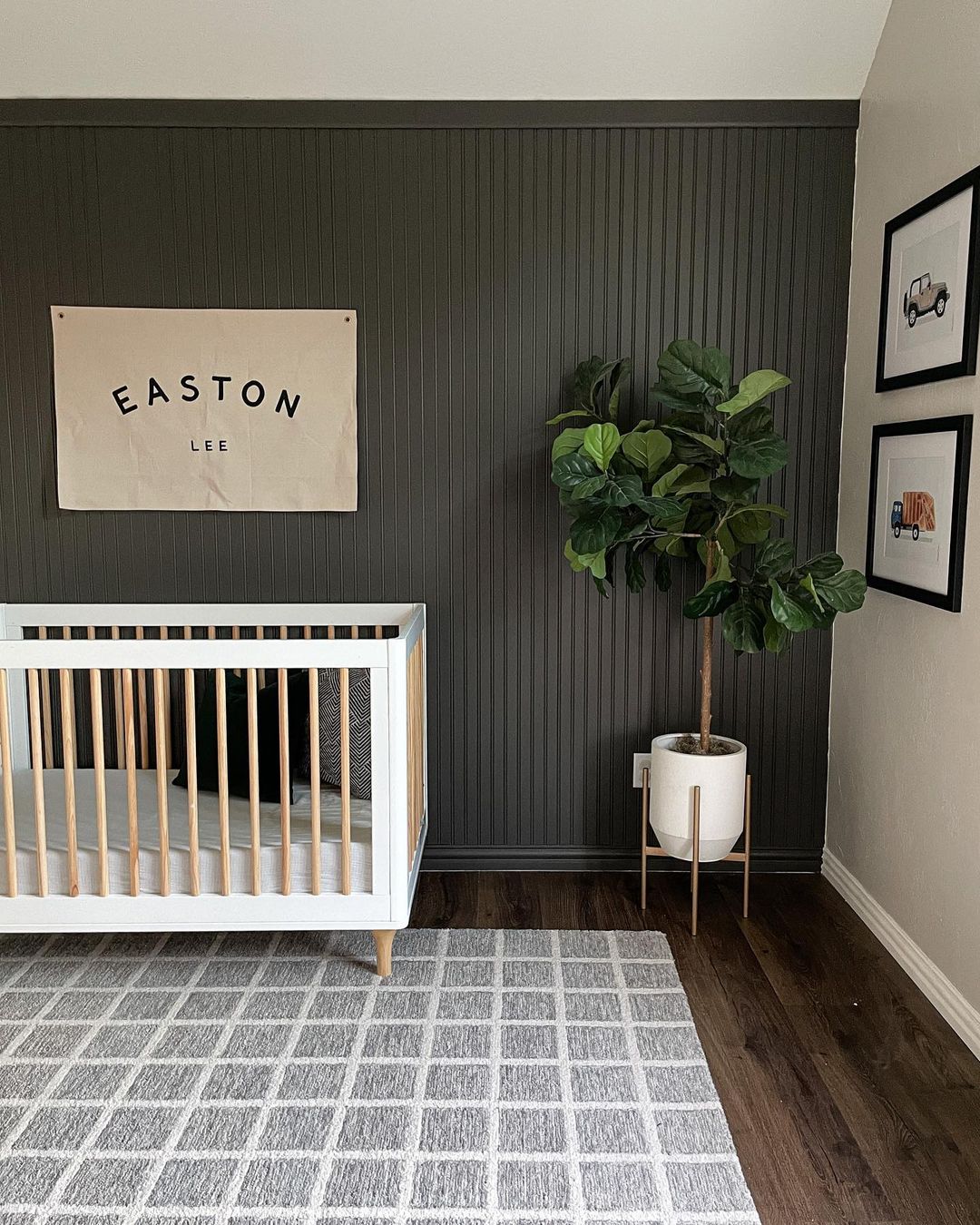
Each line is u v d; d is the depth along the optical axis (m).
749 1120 2.06
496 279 3.15
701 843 2.94
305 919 2.58
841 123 3.09
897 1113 2.09
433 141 3.11
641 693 3.31
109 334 3.14
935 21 2.57
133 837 2.53
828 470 3.23
